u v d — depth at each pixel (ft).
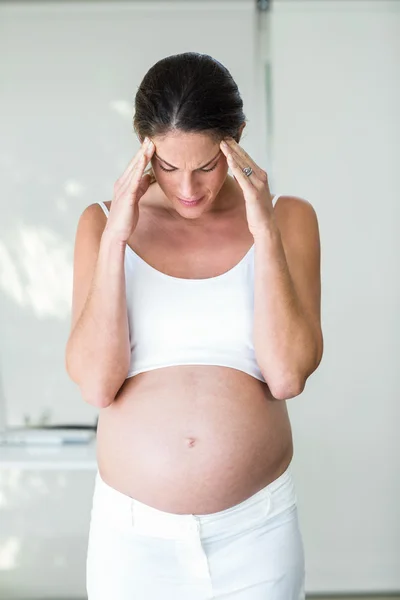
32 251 9.15
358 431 9.40
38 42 8.90
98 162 9.05
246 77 8.91
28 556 9.64
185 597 4.75
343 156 9.04
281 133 9.00
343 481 9.48
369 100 8.96
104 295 4.58
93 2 8.83
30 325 9.23
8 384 9.32
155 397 4.72
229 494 4.68
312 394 9.34
